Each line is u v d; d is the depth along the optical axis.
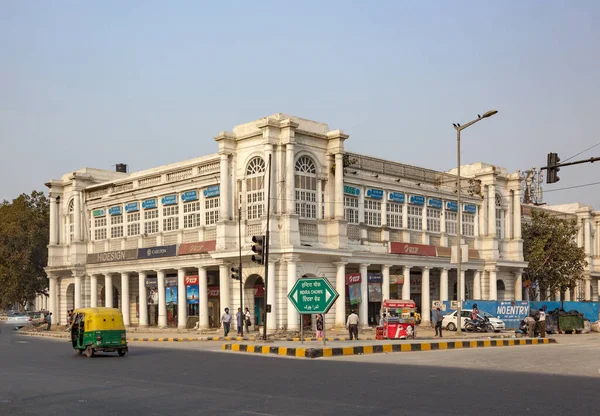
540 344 31.09
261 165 41.91
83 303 56.00
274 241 40.06
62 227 59.56
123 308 52.34
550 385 14.84
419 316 48.72
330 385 15.01
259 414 11.26
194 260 46.00
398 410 11.52
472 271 54.78
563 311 45.12
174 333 44.38
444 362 20.73
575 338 37.34
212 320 47.19
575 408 11.66
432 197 52.03
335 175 43.25
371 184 47.12
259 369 18.91
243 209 42.66
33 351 29.25
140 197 52.38
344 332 40.62
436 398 12.89
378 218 47.78
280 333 38.62
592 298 72.44
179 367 20.11
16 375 18.17
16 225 66.62
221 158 43.09
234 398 13.16
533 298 59.72
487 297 54.19
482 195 55.91
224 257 42.31
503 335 38.53
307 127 42.91
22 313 70.12
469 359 21.80
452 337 35.72
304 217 41.97
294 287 25.55
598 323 46.34
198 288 46.19
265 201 40.88
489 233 55.19
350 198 45.69
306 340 31.78
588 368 18.86
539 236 59.59
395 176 49.31
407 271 48.09
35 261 68.38
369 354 24.20
